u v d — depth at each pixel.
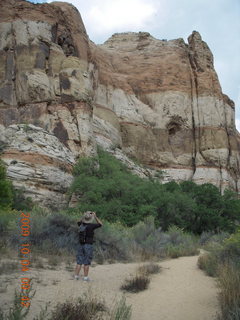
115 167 34.16
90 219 7.80
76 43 41.50
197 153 54.50
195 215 29.66
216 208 32.38
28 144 28.30
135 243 13.96
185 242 16.77
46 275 7.39
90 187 27.30
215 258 10.01
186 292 7.37
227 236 19.52
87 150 32.97
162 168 52.28
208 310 5.88
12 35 36.16
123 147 50.44
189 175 53.16
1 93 33.94
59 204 27.23
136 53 65.44
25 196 25.42
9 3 37.44
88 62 46.16
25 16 36.50
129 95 55.75
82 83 35.75
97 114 46.34
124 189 28.11
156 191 30.08
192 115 57.62
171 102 56.47
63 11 42.53
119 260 11.47
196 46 63.03
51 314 4.84
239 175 57.22
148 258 12.43
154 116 55.31
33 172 26.75
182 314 5.72
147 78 58.94
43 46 35.69
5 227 10.88
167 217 27.88
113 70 60.00
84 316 4.80
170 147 54.22
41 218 12.08
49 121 32.84
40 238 10.88
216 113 56.66
